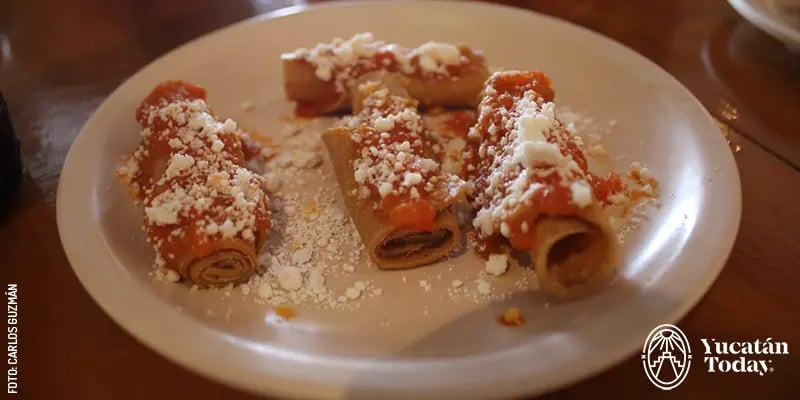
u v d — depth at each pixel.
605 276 0.24
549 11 0.39
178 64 0.34
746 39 0.35
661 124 0.30
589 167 0.29
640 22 0.37
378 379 0.20
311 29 0.36
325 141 0.29
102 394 0.22
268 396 0.21
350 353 0.22
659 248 0.24
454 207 0.26
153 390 0.22
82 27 0.39
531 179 0.24
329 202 0.29
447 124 0.32
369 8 0.37
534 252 0.24
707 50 0.35
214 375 0.21
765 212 0.26
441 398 0.20
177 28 0.39
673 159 0.28
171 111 0.28
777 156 0.29
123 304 0.23
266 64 0.35
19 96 0.34
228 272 0.25
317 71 0.32
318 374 0.21
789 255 0.25
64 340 0.24
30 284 0.25
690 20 0.37
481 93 0.30
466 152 0.29
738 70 0.33
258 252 0.26
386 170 0.26
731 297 0.24
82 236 0.25
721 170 0.26
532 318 0.23
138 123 0.31
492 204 0.25
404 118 0.28
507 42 0.35
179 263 0.24
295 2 0.41
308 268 0.26
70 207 0.27
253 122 0.33
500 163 0.26
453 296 0.25
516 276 0.25
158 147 0.27
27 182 0.29
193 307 0.24
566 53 0.34
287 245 0.27
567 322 0.23
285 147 0.32
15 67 0.36
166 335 0.22
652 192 0.27
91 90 0.35
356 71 0.32
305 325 0.24
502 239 0.26
